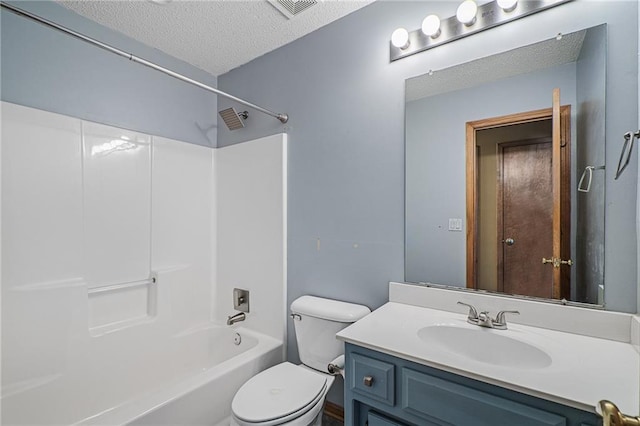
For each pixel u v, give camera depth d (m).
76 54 1.77
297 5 1.70
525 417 0.81
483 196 1.38
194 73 2.36
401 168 1.58
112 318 1.90
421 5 1.53
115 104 1.93
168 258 2.16
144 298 2.06
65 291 1.63
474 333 1.20
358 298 1.72
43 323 1.56
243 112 2.31
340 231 1.79
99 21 1.83
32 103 1.61
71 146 1.71
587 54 1.16
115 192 1.90
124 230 1.94
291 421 1.23
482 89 1.38
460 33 1.42
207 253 2.39
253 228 2.19
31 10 1.61
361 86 1.72
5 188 1.49
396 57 1.59
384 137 1.64
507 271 1.32
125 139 1.95
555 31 1.22
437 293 1.44
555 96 1.22
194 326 2.28
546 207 1.24
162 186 2.14
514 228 1.31
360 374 1.11
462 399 0.91
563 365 0.92
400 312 1.41
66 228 1.69
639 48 1.06
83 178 1.76
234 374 1.64
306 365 1.71
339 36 1.81
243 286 2.25
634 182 1.07
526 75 1.28
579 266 1.17
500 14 1.33
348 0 1.66
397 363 1.04
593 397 0.76
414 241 1.54
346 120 1.78
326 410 1.82
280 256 2.03
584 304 1.15
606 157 1.12
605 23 1.13
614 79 1.11
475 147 1.40
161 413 1.30
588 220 1.15
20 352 1.49
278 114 2.06
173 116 2.23
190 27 1.89
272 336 2.06
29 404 1.50
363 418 1.17
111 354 1.80
